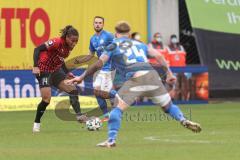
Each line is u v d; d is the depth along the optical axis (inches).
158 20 2947.8
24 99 2603.3
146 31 2908.5
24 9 2691.9
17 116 2322.8
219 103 2851.9
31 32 2704.2
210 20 2952.8
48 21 2726.4
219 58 2940.5
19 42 2687.0
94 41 2039.9
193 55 3036.4
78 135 1640.0
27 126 1936.5
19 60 2691.9
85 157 1219.9
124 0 2851.9
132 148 1348.4
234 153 1268.5
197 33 2933.1
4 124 2010.3
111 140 1363.2
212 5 2965.1
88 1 2780.5
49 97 1736.0
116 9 2834.6
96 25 2020.2
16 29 2679.6
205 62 2918.3
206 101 2859.3
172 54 2871.6
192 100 2827.3
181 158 1199.6
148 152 1283.2
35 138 1579.7
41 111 1744.6
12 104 2581.2
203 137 1569.9
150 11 2918.3
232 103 2847.0
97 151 1304.1
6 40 2667.3
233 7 2992.1
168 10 2967.5
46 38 2723.9
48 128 1846.7
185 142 1461.6
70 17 2755.9
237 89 2957.7
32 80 2642.7
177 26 2989.7
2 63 2664.9
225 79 2942.9
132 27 2876.5
